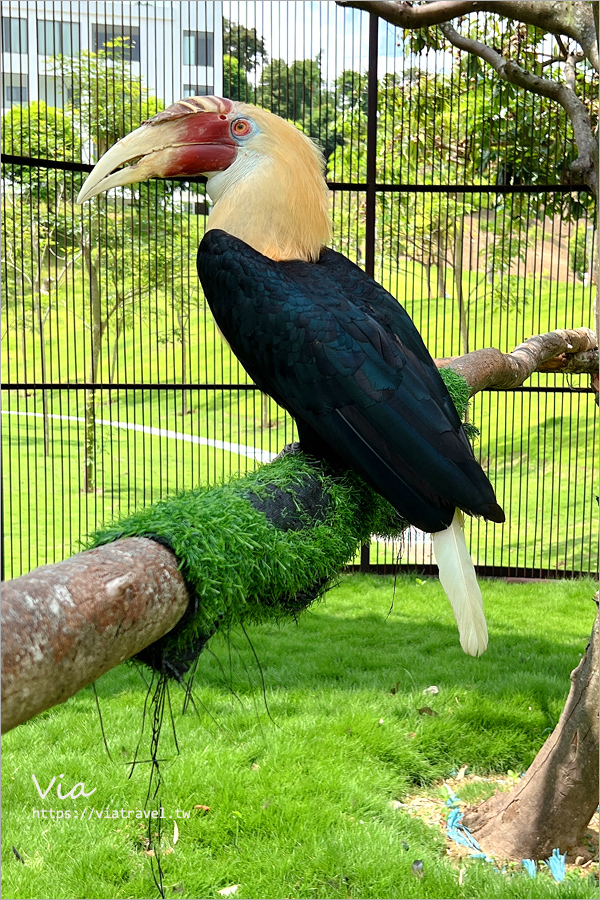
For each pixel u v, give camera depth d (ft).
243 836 12.82
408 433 8.55
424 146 26.22
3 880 11.62
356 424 8.66
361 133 26.66
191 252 30.45
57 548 30.60
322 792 13.76
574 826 12.78
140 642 5.42
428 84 25.59
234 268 9.30
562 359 18.28
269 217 9.94
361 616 22.15
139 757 14.79
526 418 46.57
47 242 29.73
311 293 9.21
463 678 17.83
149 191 27.40
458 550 8.65
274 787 13.75
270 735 15.30
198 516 6.58
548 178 25.46
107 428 51.80
